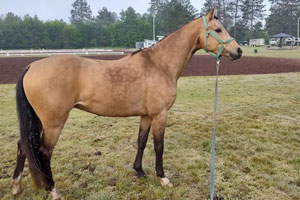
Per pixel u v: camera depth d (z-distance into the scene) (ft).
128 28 203.41
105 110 8.34
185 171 10.53
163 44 9.16
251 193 8.97
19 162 8.43
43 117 7.47
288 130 15.37
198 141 13.78
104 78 7.93
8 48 181.57
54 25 193.06
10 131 15.08
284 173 10.30
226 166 10.91
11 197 8.66
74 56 8.09
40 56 87.76
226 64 57.06
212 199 8.30
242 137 14.26
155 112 8.77
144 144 9.80
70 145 13.06
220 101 22.94
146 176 10.03
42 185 8.33
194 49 9.58
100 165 10.92
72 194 8.90
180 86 29.91
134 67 8.46
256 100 23.17
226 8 215.72
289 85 29.99
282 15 217.97
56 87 7.30
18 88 7.53
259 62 59.41
